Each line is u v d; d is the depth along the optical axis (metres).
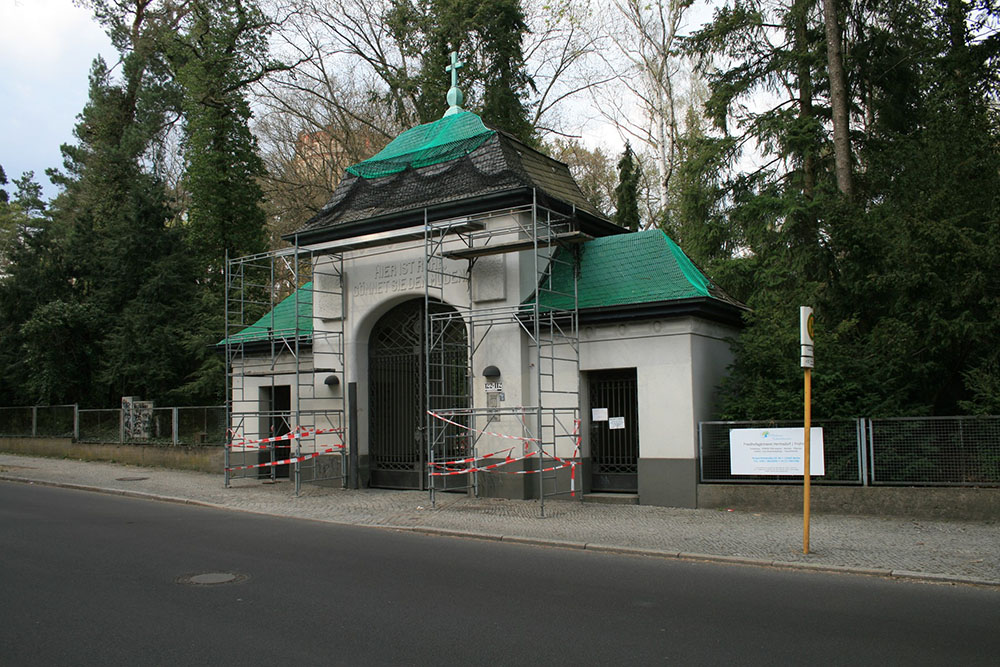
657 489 13.99
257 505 14.66
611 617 6.74
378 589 7.79
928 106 15.27
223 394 24.78
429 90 29.73
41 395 26.56
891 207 15.31
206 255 28.78
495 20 29.19
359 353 17.42
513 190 14.78
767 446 13.08
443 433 14.74
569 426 15.03
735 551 9.75
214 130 29.00
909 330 12.70
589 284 15.55
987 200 13.48
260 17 30.09
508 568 8.97
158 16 33.25
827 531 10.98
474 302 15.61
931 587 8.03
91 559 9.28
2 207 43.12
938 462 11.97
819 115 20.53
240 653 5.70
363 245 16.19
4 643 5.95
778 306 14.85
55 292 27.34
